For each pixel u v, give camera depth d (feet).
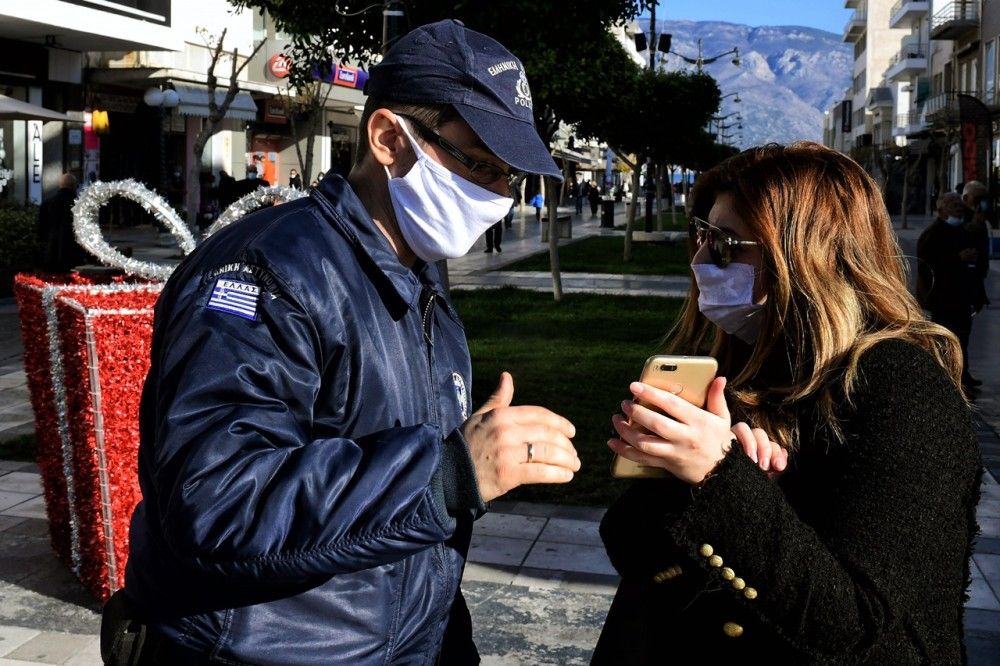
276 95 101.60
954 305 28.71
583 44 29.50
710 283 5.86
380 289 5.49
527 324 43.29
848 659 4.69
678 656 5.43
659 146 75.05
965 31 156.97
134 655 5.33
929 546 4.75
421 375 5.61
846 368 5.07
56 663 12.46
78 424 13.76
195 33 90.58
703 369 4.96
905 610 4.66
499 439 4.78
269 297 5.04
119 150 94.58
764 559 4.65
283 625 5.13
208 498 4.50
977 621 13.94
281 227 5.32
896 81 241.55
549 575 15.38
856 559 4.69
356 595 5.25
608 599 14.55
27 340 15.62
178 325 4.99
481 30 26.23
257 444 4.68
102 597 13.83
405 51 5.58
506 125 5.42
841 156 5.68
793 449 5.17
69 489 14.38
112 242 79.87
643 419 4.77
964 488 4.93
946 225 28.63
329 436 5.27
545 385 30.07
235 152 104.22
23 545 16.43
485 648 13.05
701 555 4.76
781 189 5.55
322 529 4.53
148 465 5.28
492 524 17.63
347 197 5.54
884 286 5.41
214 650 5.11
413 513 4.64
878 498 4.76
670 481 5.08
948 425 4.90
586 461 21.80
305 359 5.06
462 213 5.64
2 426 25.35
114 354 13.25
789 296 5.41
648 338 39.55
